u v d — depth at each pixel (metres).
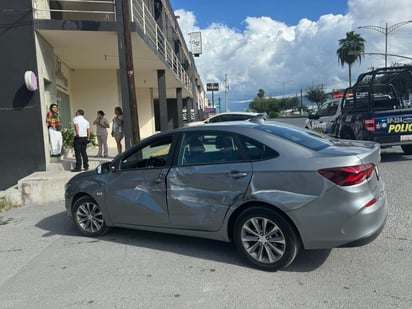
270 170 3.77
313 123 16.72
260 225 3.88
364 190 3.55
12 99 9.70
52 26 9.78
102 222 5.20
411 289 3.34
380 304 3.11
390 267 3.79
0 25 9.61
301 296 3.31
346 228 3.50
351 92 12.14
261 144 3.95
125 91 10.40
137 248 4.74
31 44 9.68
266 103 114.00
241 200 3.90
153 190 4.57
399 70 10.45
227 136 4.15
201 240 4.89
